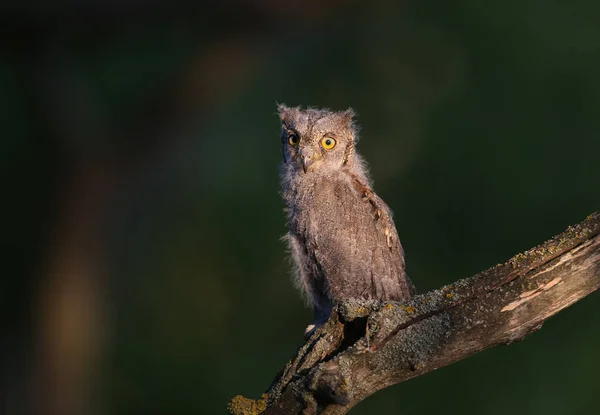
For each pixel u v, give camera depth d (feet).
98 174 52.49
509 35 46.60
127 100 51.67
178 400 49.67
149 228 54.39
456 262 45.80
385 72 50.37
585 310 41.91
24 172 51.80
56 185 52.19
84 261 53.47
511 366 41.73
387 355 17.22
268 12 48.98
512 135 45.60
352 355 17.24
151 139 52.31
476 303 17.16
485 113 46.42
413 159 48.06
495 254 45.19
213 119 52.49
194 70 50.85
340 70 50.90
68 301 53.11
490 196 45.57
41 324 52.95
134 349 52.80
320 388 17.04
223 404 48.65
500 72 46.57
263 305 51.49
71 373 52.75
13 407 52.54
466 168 46.29
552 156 44.96
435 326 17.21
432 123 47.52
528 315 17.08
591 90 44.93
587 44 45.29
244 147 52.03
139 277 54.24
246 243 51.39
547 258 17.01
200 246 52.80
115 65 50.75
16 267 53.21
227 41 50.01
